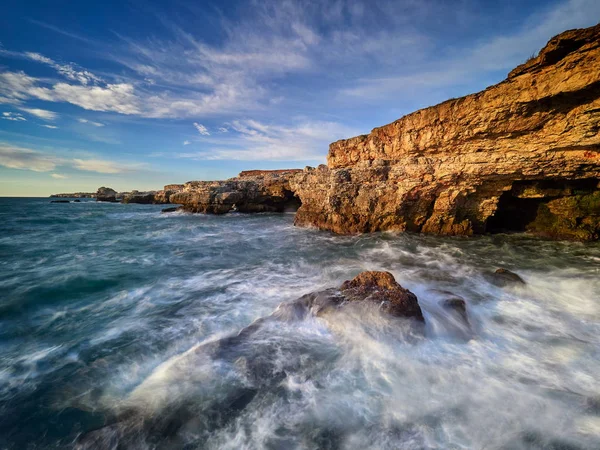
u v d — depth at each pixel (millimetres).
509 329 6781
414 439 3836
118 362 5773
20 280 10945
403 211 18375
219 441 3922
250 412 4383
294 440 3900
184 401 4613
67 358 5926
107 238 21000
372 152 21984
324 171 22469
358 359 5570
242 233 23188
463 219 17781
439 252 14531
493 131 14469
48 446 3971
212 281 10836
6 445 4008
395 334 6148
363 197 19219
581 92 11281
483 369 5227
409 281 10383
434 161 16781
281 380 5035
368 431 3992
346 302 7000
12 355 6059
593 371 5156
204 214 40094
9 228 26188
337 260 13734
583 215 15789
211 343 5984
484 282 10062
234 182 45312
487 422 4055
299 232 22328
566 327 6859
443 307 7590
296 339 6230
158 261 14078
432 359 5535
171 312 8070
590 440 3725
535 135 13539
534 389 4684
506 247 14969
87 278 11227
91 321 7586
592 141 12039
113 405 4613
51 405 4645
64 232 24188
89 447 3914
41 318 7812
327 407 4430
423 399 4527
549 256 13203
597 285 9484
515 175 14664
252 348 5891
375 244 16719
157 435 4039
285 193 40125
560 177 14297
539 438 3785
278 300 8805
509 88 13062
